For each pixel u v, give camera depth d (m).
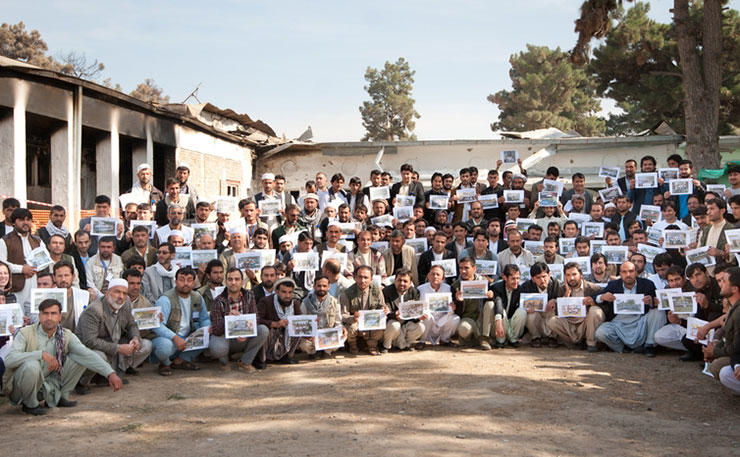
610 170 14.60
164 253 9.88
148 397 8.01
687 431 6.64
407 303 10.46
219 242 11.80
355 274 10.70
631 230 12.50
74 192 14.70
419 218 13.02
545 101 54.59
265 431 6.58
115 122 16.39
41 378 7.29
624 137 23.81
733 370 7.29
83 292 8.84
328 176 25.58
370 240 11.49
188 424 6.88
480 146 24.88
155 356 9.70
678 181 12.94
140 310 8.91
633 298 10.31
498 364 9.62
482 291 10.72
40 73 13.46
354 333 10.40
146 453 6.01
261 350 9.55
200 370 9.50
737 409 7.41
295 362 9.95
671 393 8.07
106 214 10.55
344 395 7.96
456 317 10.98
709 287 9.70
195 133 20.30
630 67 27.28
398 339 10.70
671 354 10.42
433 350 10.80
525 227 12.60
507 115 59.28
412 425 6.73
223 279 10.42
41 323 7.52
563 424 6.81
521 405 7.46
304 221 12.50
